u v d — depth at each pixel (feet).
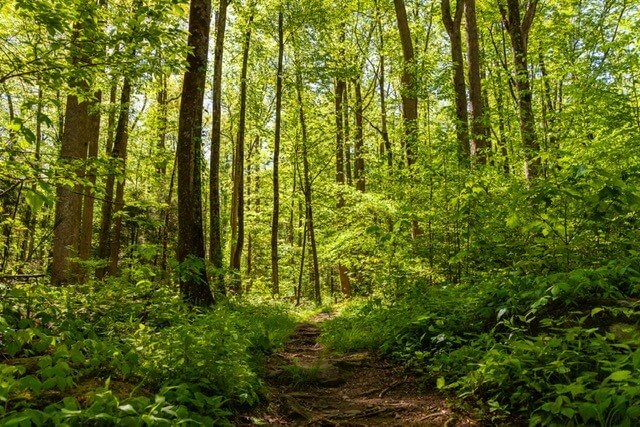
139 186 69.31
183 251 30.09
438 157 29.89
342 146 77.41
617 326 13.32
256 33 63.21
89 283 22.66
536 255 19.63
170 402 12.05
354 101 83.15
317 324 39.22
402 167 39.55
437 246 28.81
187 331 15.37
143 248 23.73
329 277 118.73
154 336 15.98
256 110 72.13
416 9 70.95
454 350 17.67
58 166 17.67
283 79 67.46
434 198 29.45
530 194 17.12
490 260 24.48
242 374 15.58
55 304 18.08
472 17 44.29
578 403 10.09
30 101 16.72
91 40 17.65
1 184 17.30
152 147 64.08
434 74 50.14
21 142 16.76
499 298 18.86
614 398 9.37
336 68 66.03
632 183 17.28
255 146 106.52
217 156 47.91
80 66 17.71
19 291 14.62
